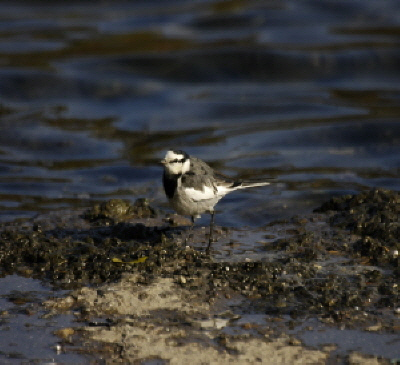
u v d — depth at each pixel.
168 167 10.91
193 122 22.70
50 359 7.82
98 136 21.17
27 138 20.61
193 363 7.65
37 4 35.69
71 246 10.98
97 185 17.27
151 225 12.41
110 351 7.96
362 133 20.81
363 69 26.55
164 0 36.12
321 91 25.12
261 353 7.83
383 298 9.14
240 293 9.35
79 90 24.69
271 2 34.22
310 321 8.59
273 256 10.74
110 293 9.29
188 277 9.75
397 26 30.61
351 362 7.62
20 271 10.29
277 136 20.98
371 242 10.77
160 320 8.62
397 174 17.73
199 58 27.09
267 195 15.84
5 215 14.50
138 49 28.23
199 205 11.02
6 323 8.65
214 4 34.81
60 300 9.20
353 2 33.59
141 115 23.20
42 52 27.73
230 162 18.94
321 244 11.20
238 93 25.00
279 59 26.86
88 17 33.25
